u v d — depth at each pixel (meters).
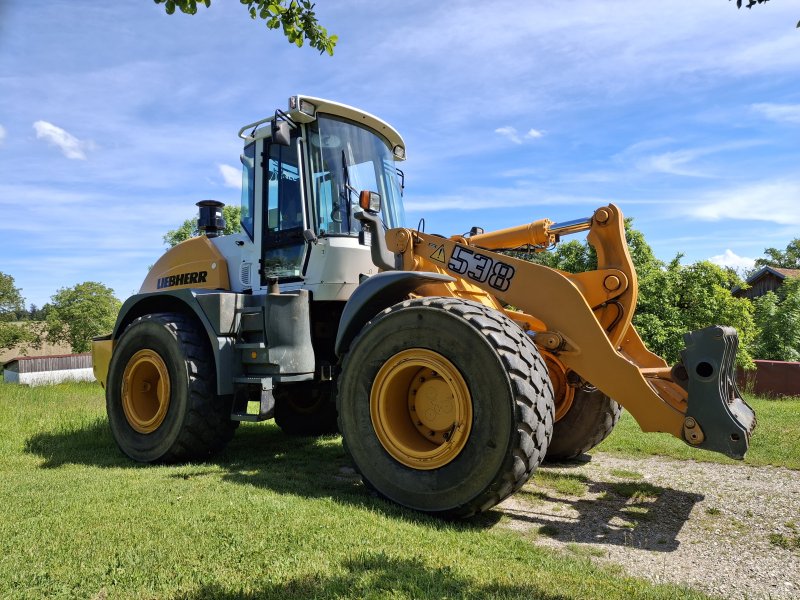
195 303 4.96
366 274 4.84
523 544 2.88
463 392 3.24
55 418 6.90
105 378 6.44
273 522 2.97
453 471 3.21
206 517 3.05
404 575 2.33
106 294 38.94
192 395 4.76
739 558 2.86
